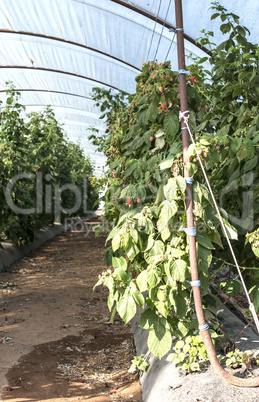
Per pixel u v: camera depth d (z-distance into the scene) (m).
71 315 5.28
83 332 4.70
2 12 6.36
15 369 3.57
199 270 2.63
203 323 2.40
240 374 2.43
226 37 4.66
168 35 5.51
